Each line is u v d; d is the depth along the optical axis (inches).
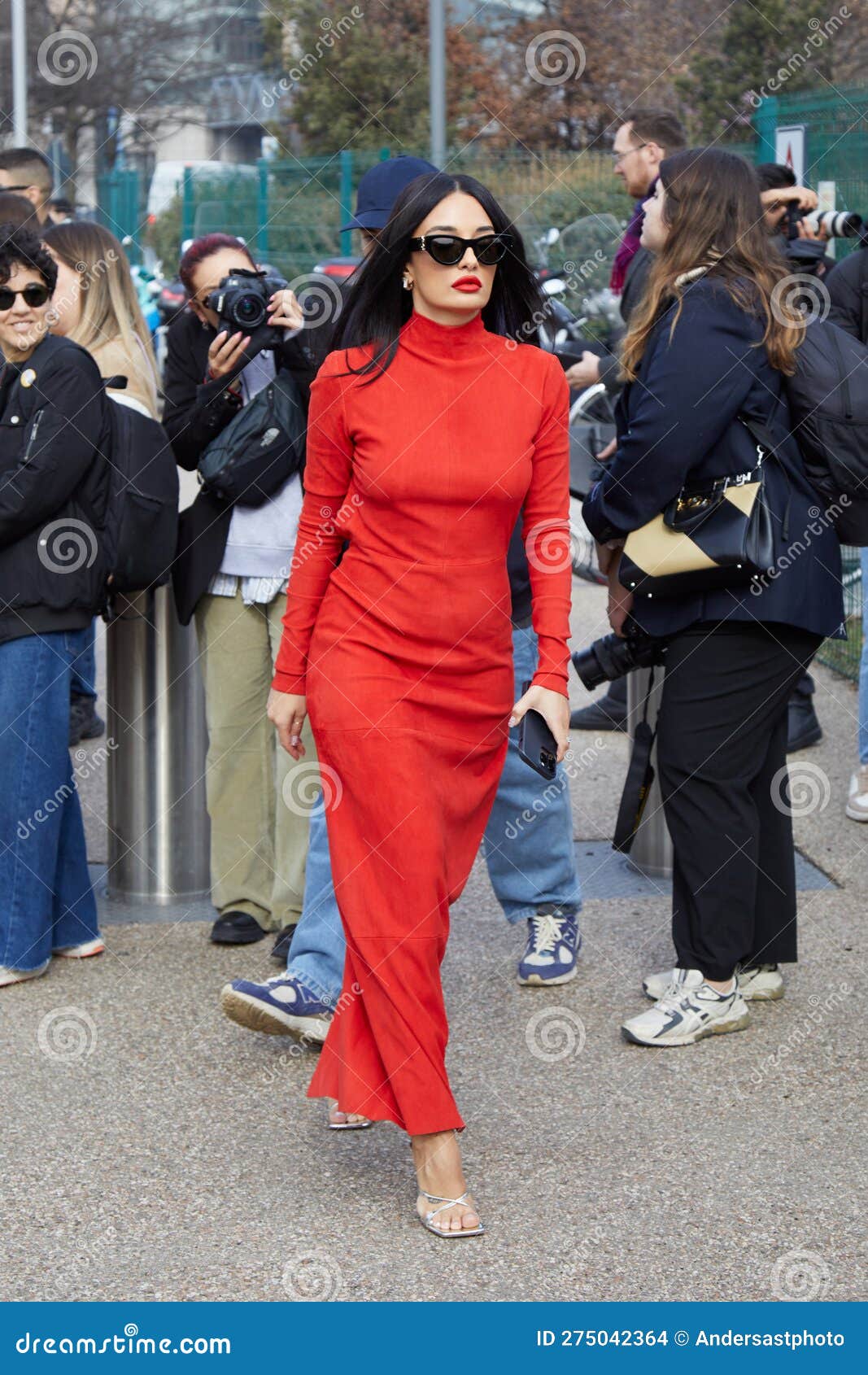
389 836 128.5
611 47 808.3
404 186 159.3
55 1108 154.3
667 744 165.3
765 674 162.7
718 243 159.8
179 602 191.2
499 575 132.8
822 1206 133.2
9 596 183.2
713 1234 129.2
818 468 160.9
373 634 131.2
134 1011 177.9
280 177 909.2
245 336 182.2
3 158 280.1
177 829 212.8
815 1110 151.2
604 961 191.0
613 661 171.6
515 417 131.0
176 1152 145.3
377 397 130.0
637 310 164.7
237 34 1043.9
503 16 834.2
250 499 185.8
